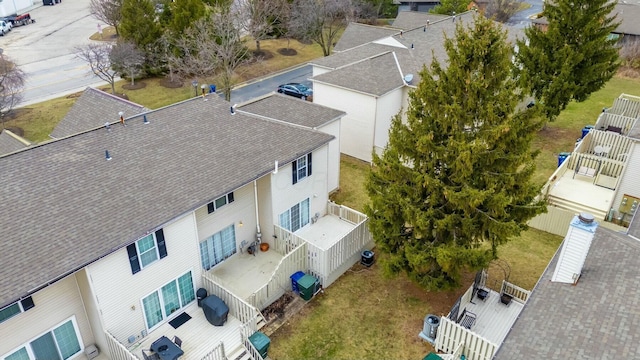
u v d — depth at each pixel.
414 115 17.67
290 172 21.56
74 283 15.63
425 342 18.02
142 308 17.00
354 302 20.14
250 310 17.69
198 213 19.36
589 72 31.20
